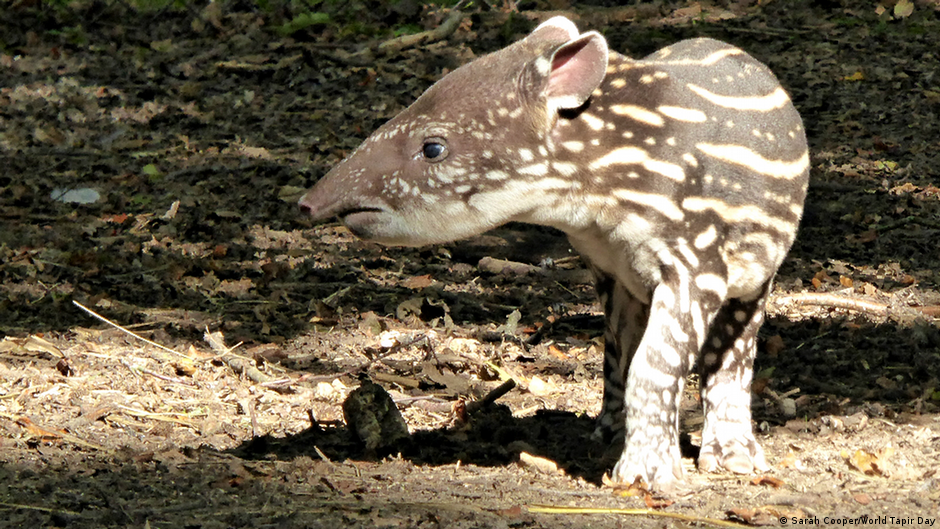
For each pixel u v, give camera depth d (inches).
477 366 413.7
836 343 444.8
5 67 855.1
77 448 328.5
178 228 573.9
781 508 293.9
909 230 573.3
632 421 304.3
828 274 522.3
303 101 789.2
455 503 291.3
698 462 329.1
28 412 354.3
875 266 530.9
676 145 299.1
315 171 653.3
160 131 731.4
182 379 391.2
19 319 450.0
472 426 360.5
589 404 388.5
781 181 313.9
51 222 578.2
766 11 996.6
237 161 673.0
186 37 934.4
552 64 296.4
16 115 753.0
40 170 654.5
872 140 707.4
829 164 666.8
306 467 316.8
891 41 910.4
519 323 466.0
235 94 804.6
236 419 362.3
